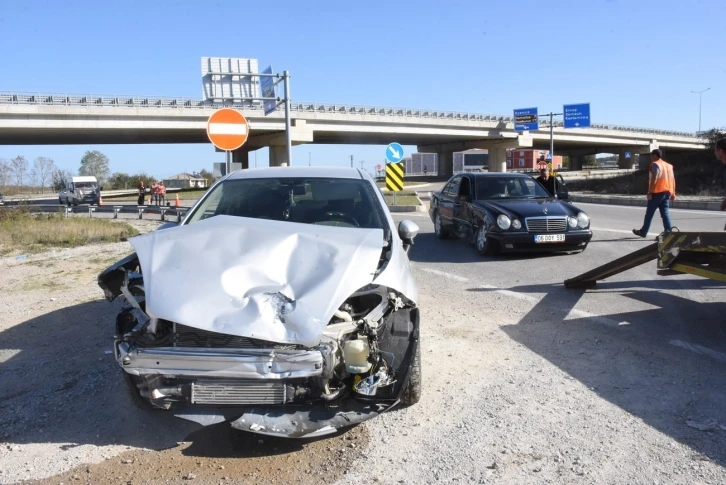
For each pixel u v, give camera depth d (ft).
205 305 10.82
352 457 11.61
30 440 12.83
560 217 32.86
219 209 16.70
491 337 18.71
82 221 61.05
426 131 193.26
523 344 17.92
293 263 12.09
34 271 34.09
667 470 10.72
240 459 11.70
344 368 11.46
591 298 23.29
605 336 18.34
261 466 11.41
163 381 11.46
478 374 15.61
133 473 11.27
